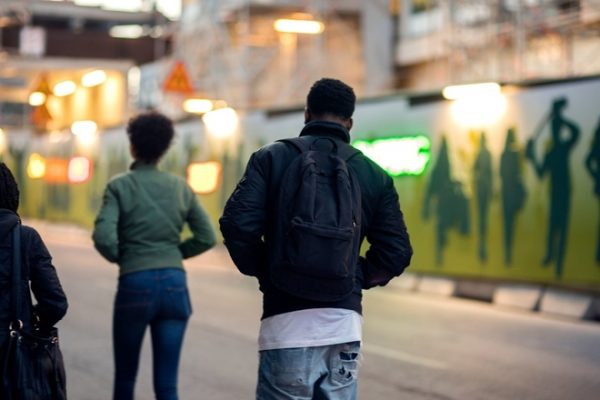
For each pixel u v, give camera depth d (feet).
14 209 14.96
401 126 55.88
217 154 77.30
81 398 26.99
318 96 13.98
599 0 74.08
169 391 19.85
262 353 13.25
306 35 107.14
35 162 123.24
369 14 106.93
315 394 13.17
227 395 27.68
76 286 55.36
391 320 43.39
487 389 29.01
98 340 36.60
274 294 13.10
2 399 14.02
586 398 28.07
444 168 52.95
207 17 115.55
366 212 13.67
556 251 46.29
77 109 161.27
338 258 12.57
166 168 85.71
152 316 19.76
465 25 90.43
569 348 36.42
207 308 46.47
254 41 108.06
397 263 13.78
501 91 49.32
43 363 14.33
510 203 48.83
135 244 19.79
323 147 13.55
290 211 12.81
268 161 13.29
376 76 106.42
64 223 112.98
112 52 143.64
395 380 30.12
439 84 98.68
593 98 44.60
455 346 36.42
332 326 12.93
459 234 52.01
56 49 140.46
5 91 161.27
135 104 143.74
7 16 142.31
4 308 14.30
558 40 79.66
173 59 126.21
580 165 45.11
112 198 19.84
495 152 49.70
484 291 50.70
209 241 20.65
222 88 111.65
